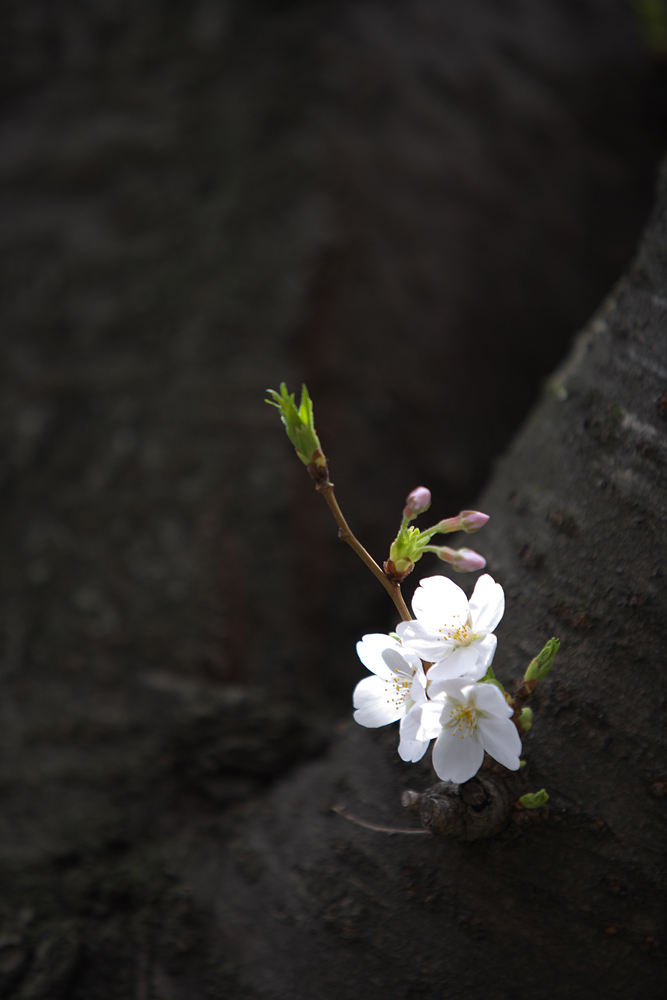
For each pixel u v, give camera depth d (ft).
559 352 3.88
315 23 3.90
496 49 4.48
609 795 1.67
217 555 2.88
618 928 1.67
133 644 2.71
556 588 1.75
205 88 3.88
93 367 3.34
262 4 4.05
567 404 1.84
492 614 1.63
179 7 4.23
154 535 2.94
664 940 1.66
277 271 3.32
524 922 1.70
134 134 3.85
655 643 1.68
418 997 1.74
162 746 2.32
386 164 3.62
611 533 1.73
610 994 1.68
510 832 1.69
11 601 2.88
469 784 1.67
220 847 2.05
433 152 3.80
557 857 1.69
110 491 3.06
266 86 3.75
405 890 1.76
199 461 3.05
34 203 3.82
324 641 2.83
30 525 3.05
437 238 3.65
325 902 1.81
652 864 1.66
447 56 4.17
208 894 1.97
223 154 3.66
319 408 3.14
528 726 1.63
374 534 3.05
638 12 4.79
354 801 1.84
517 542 1.82
